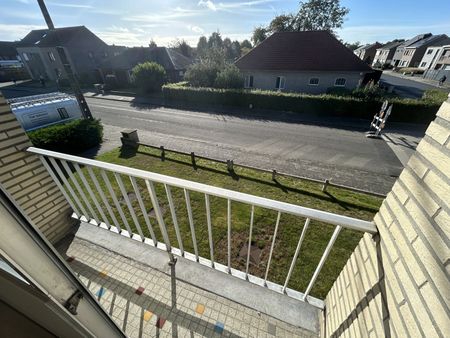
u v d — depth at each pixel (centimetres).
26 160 209
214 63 1611
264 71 1603
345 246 331
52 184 232
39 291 71
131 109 1341
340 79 1481
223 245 336
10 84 2536
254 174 579
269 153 734
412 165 87
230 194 125
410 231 81
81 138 740
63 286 74
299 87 1588
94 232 241
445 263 65
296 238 348
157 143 820
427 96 1230
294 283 275
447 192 68
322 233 357
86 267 205
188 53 3550
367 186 552
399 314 81
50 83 2473
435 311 66
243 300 177
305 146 791
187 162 648
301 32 1605
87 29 2592
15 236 58
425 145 82
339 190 506
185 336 157
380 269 98
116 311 171
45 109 870
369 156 712
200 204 433
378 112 1065
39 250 64
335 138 867
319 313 170
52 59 2486
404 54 3738
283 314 169
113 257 214
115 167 156
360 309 113
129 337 156
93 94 1844
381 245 99
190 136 889
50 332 88
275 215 399
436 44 3147
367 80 1628
